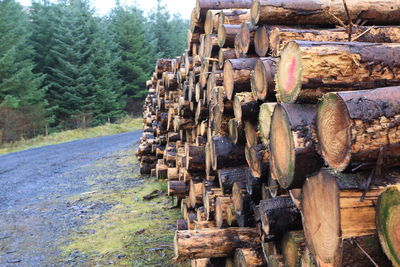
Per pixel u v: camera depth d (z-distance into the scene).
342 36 2.38
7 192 7.18
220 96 3.13
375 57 1.61
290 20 2.54
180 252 2.70
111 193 6.79
